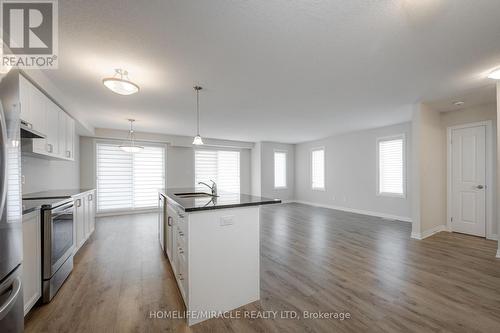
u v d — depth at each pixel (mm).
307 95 3381
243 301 2012
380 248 3428
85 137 5688
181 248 2107
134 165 6258
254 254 2082
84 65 2393
